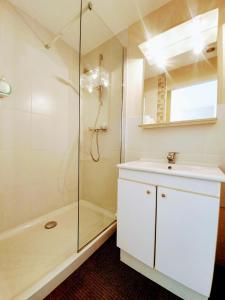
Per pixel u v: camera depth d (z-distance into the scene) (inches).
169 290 34.2
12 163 52.7
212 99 42.1
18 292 31.2
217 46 40.9
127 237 39.4
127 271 39.4
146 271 37.8
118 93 64.1
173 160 46.3
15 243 47.8
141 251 36.6
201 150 43.4
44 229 56.0
